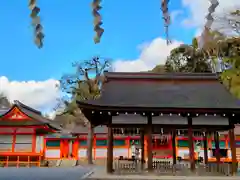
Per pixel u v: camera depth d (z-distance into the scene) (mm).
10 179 21016
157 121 22016
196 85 24734
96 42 3125
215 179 17984
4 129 40188
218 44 36312
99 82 43656
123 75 25250
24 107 44500
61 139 46312
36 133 40344
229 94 23688
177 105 21391
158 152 42406
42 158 41062
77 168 35031
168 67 56812
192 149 21406
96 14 3170
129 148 45719
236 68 38219
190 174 20625
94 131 47875
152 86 24516
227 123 21953
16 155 39312
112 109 20844
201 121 22062
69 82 45094
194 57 50094
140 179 18094
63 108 57062
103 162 46031
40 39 2928
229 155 42438
